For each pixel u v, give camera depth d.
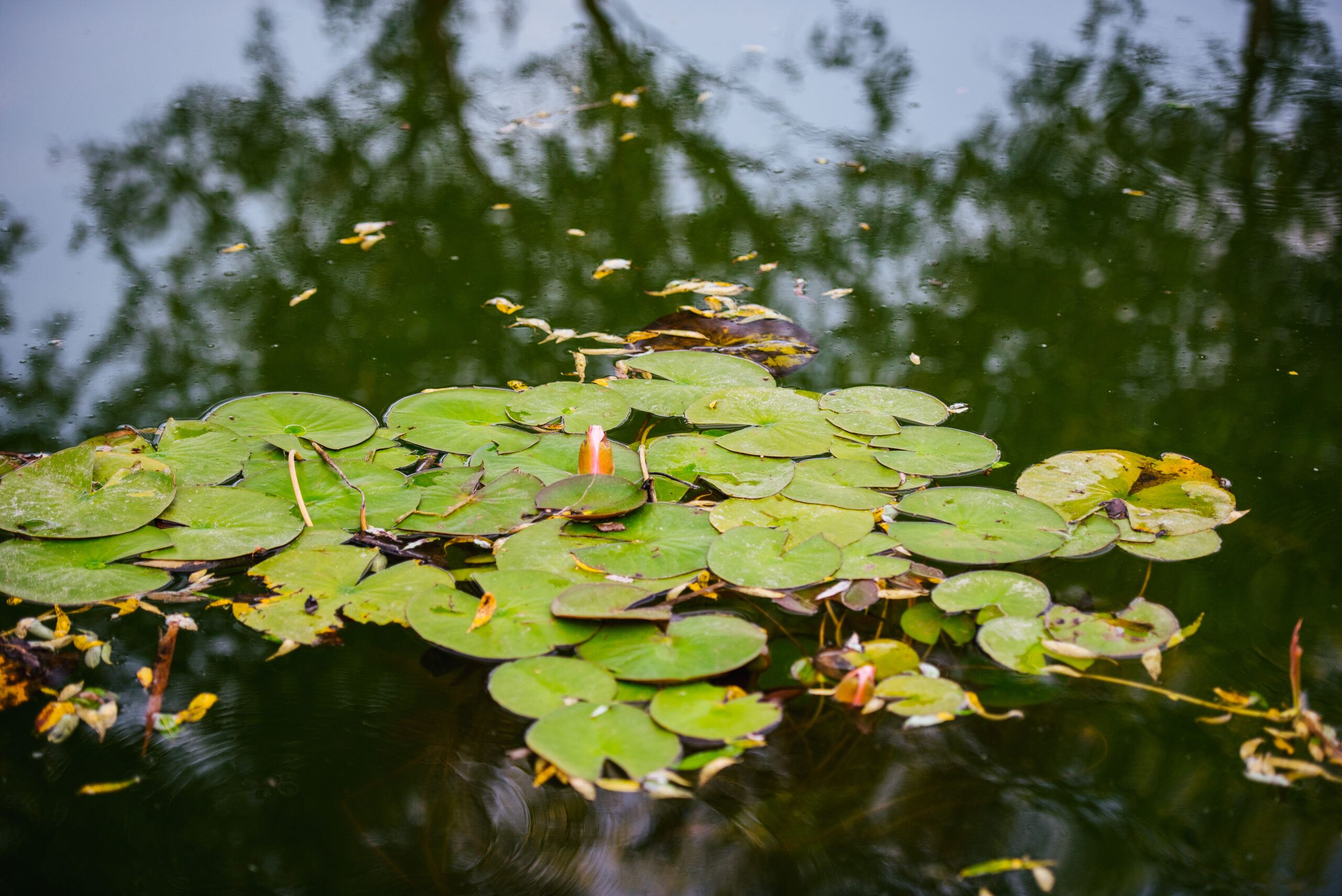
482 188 4.81
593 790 3.54
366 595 3.71
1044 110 5.76
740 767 3.56
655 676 3.61
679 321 4.26
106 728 3.60
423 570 3.74
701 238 4.55
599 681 3.61
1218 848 3.51
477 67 6.44
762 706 3.59
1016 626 3.69
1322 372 4.14
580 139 5.41
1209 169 4.99
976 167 5.05
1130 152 5.22
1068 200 4.70
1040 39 6.86
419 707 3.62
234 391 4.09
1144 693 3.64
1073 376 4.13
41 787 3.54
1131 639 3.67
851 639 3.68
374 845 3.51
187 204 4.66
